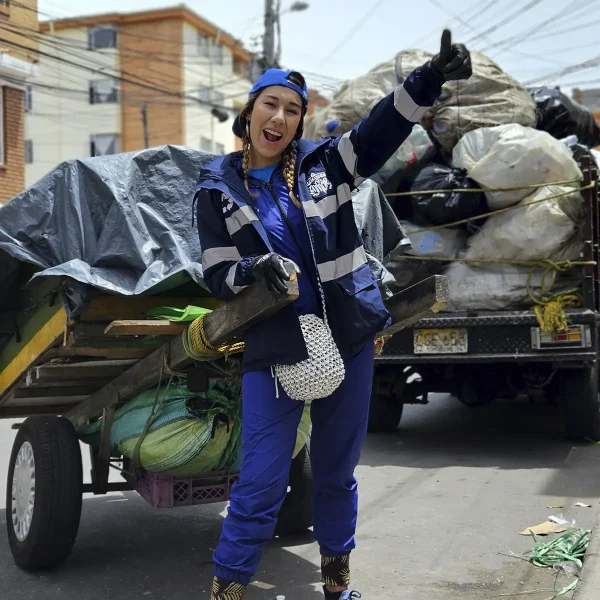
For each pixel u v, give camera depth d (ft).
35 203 11.79
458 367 22.22
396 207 21.36
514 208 19.47
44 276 10.79
